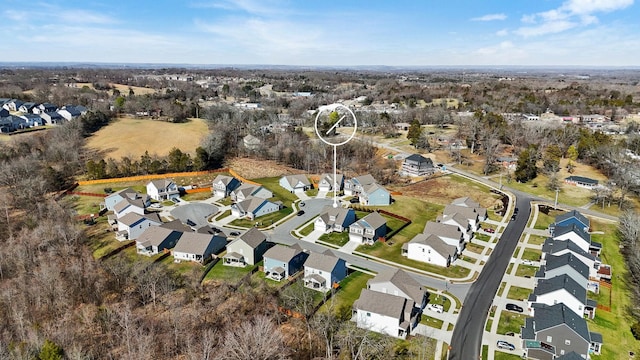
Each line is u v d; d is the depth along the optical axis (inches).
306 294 2048.5
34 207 3046.3
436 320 1919.3
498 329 1856.5
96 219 3085.6
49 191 3511.3
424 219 3122.5
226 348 1497.3
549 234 2839.6
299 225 3014.3
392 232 2856.8
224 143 4601.4
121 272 2156.7
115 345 1657.2
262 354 1460.4
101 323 1786.4
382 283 2017.7
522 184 3850.9
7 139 4333.2
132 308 1908.2
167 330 1721.2
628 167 3602.4
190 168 4188.0
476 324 1892.2
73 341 1616.6
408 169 4160.9
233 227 2972.4
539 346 1684.3
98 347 1642.5
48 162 3986.2
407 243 2536.9
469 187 3754.9
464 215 2883.9
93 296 1988.2
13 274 2183.8
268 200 3393.2
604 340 1793.8
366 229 2706.7
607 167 4023.1
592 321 1911.9
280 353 1534.2
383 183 3922.2
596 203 3400.6
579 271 2112.5
